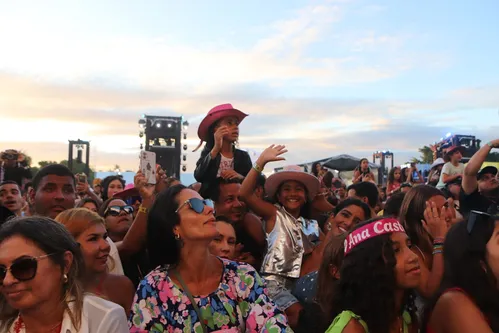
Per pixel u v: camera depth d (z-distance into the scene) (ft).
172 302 7.28
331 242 8.18
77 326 5.99
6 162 26.94
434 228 9.89
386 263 6.88
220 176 14.29
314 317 9.71
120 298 9.69
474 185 15.26
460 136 58.65
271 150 12.59
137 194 16.61
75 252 6.33
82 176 22.72
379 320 6.81
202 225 7.46
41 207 11.79
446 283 7.20
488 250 6.78
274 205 13.19
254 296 7.48
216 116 16.02
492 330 6.71
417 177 35.19
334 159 69.62
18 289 5.74
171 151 71.46
